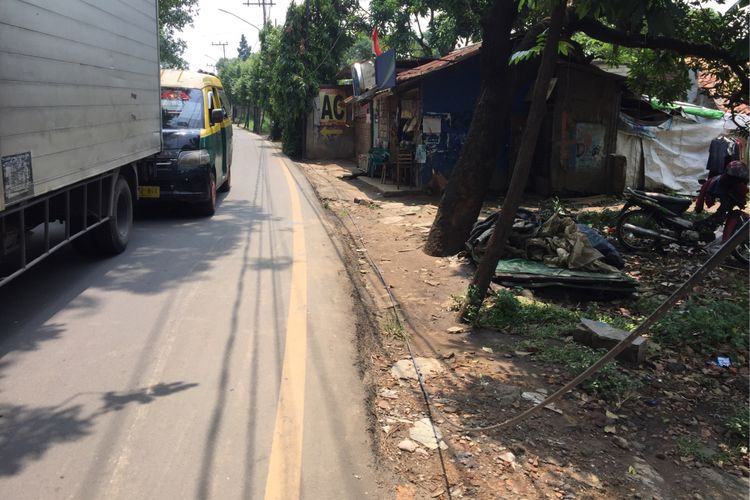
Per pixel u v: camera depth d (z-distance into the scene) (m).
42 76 5.27
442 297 6.88
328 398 4.24
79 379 4.41
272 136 38.97
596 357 5.03
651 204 9.09
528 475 3.49
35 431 3.71
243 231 9.91
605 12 4.91
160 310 5.93
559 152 15.04
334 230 10.35
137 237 9.23
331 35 27.86
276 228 10.26
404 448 3.72
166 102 11.33
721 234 10.01
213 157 11.38
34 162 5.12
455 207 8.62
